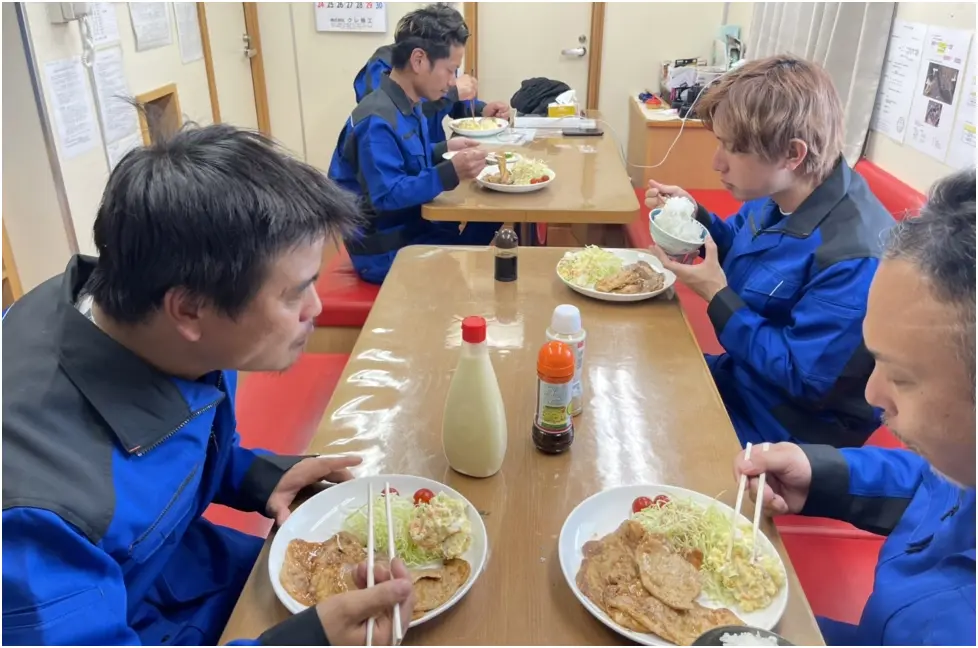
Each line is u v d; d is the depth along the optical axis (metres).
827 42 2.77
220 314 0.79
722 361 1.75
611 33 4.36
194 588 1.06
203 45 3.73
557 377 1.06
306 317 0.88
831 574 1.29
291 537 0.95
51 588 0.70
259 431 1.69
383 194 2.34
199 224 0.74
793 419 1.54
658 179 3.84
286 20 4.41
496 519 0.98
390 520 0.90
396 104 2.55
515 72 4.51
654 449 1.13
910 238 0.69
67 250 2.61
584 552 0.92
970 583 0.82
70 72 2.56
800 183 1.52
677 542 0.92
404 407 1.22
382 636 0.77
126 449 0.81
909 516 1.01
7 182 2.49
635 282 1.64
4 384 0.79
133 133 2.97
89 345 0.81
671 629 0.80
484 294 1.66
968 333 0.62
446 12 2.61
